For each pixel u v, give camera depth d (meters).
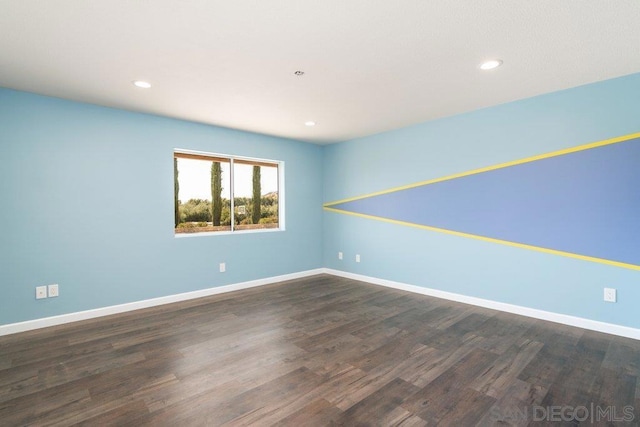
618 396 2.00
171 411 1.86
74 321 3.33
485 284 3.76
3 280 2.99
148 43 2.18
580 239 3.09
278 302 4.00
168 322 3.30
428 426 1.73
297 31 2.04
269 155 4.99
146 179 3.81
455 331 3.04
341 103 3.46
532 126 3.34
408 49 2.29
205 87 2.98
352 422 1.76
